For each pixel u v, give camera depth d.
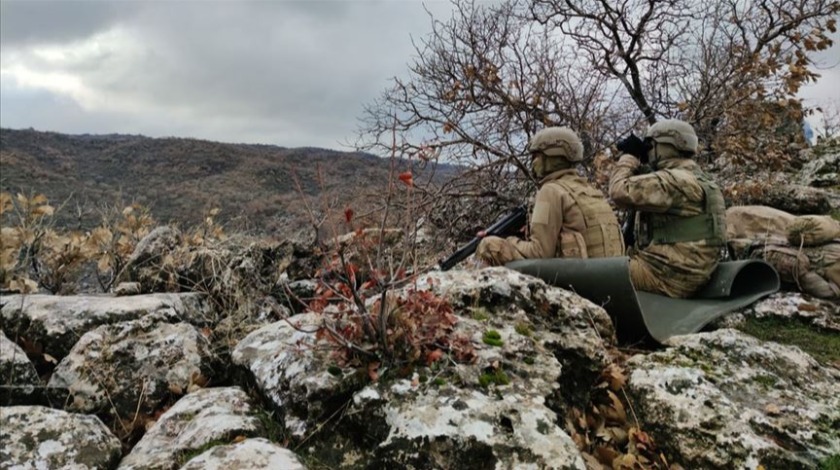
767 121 7.35
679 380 2.73
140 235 5.34
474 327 2.84
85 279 5.11
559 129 4.19
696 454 2.43
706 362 3.03
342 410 2.40
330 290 2.70
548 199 3.99
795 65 7.10
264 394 2.66
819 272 4.44
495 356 2.62
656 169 4.41
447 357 2.54
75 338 3.25
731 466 2.34
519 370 2.61
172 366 3.12
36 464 2.30
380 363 2.49
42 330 3.25
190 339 3.26
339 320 2.67
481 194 6.64
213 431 2.37
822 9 7.37
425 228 6.52
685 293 4.26
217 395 2.76
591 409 2.81
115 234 5.10
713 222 4.22
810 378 2.97
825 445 2.43
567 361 2.89
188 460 2.20
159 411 2.98
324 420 2.38
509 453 2.13
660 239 4.34
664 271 4.27
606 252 3.96
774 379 2.87
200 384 3.12
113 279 4.97
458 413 2.23
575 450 2.18
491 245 4.03
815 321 4.05
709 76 7.64
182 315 3.88
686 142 4.34
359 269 3.12
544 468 2.09
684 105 7.38
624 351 3.35
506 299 3.13
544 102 6.95
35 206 4.30
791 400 2.72
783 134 9.96
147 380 3.04
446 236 6.49
